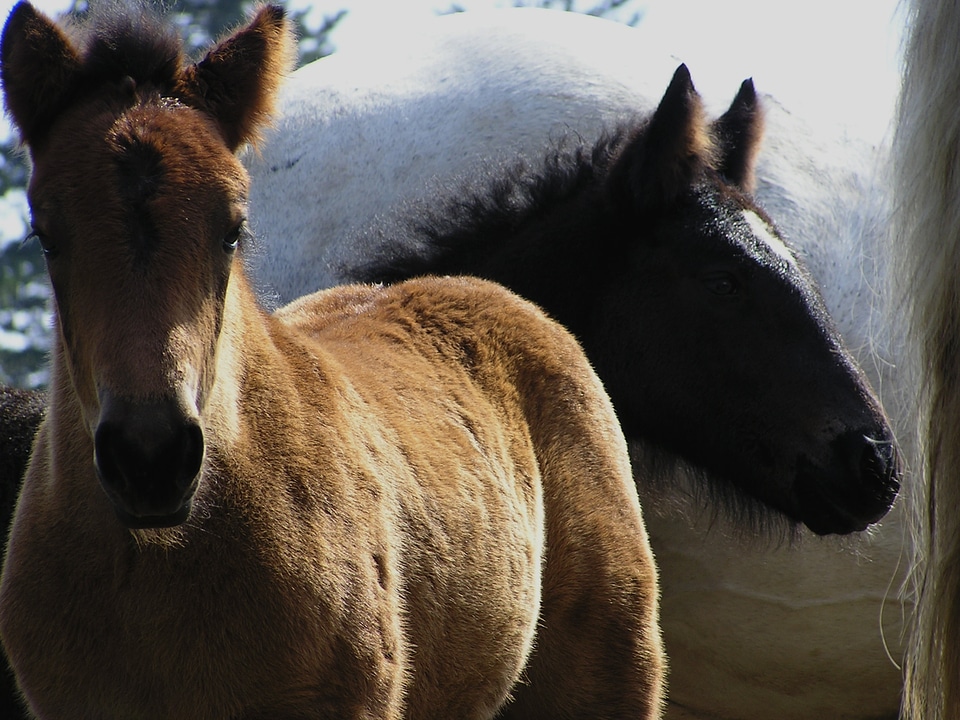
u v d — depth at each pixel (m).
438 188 10.09
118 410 4.40
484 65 11.13
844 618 9.47
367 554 5.43
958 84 5.19
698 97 9.04
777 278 8.80
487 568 6.30
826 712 9.99
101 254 4.52
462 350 7.26
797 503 8.73
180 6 29.19
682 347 8.94
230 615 4.98
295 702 5.09
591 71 10.88
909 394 5.88
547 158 9.76
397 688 5.48
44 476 5.26
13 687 6.52
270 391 5.41
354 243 10.01
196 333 4.62
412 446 6.18
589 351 9.18
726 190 9.26
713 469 9.05
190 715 5.04
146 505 4.48
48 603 5.02
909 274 5.43
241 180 4.92
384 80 11.39
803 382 8.62
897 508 9.35
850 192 10.17
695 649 9.88
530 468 7.10
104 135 4.70
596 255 9.18
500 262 9.29
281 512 5.13
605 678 7.13
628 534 7.39
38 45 4.91
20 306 28.27
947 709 5.18
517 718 7.30
